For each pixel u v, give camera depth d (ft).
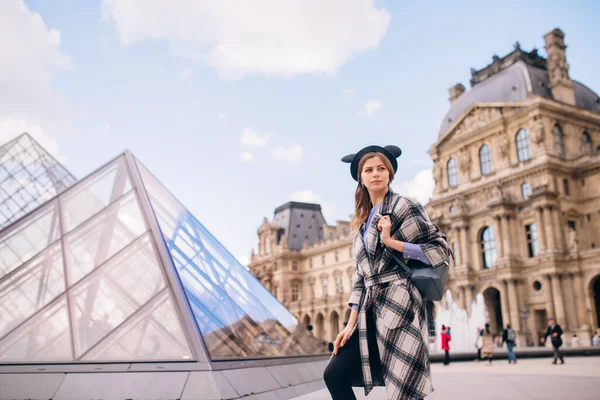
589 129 278.26
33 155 111.14
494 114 284.00
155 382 29.04
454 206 298.97
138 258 39.09
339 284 426.51
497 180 273.33
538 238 248.32
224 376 30.19
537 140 258.78
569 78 281.33
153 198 50.31
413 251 14.84
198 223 57.47
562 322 231.09
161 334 32.55
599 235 250.78
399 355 14.34
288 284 469.16
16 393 29.58
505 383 53.47
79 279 38.47
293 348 53.52
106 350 32.17
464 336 264.11
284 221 522.06
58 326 34.83
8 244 44.14
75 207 47.26
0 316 36.29
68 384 29.81
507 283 257.14
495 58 307.58
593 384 50.06
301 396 38.17
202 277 44.27
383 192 16.75
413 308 14.87
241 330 41.63
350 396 15.56
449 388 48.19
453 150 306.55
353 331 15.89
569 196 256.11
